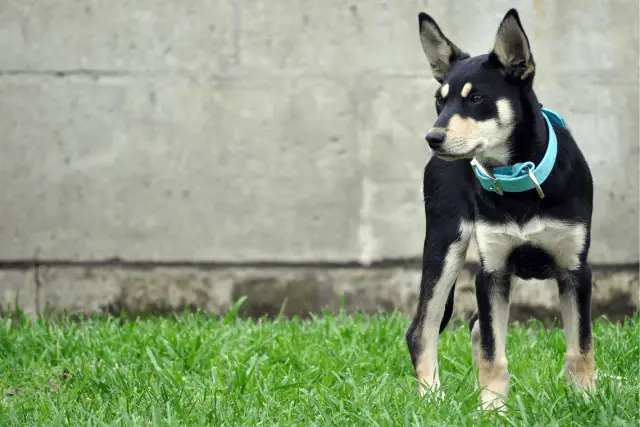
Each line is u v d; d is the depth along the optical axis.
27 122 10.27
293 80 10.21
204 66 10.22
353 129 10.22
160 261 10.30
